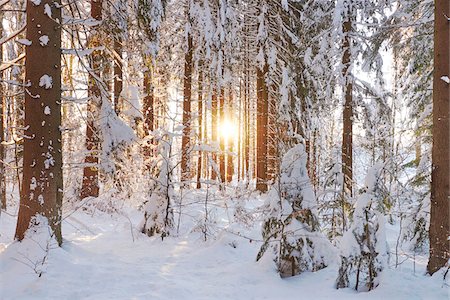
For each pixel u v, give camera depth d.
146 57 10.16
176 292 5.91
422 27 10.12
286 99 12.84
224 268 7.20
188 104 17.11
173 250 8.27
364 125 12.27
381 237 6.37
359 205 6.50
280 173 7.41
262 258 7.19
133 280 6.35
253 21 17.95
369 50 11.27
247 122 26.02
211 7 15.98
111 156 8.96
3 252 6.92
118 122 8.93
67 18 8.02
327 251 7.22
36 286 5.84
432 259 6.71
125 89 10.89
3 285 5.95
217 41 15.20
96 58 9.36
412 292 5.86
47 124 7.40
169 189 9.50
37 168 7.29
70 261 6.85
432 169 6.86
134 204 12.16
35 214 7.18
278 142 9.46
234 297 5.96
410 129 10.26
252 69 22.61
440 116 6.73
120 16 8.95
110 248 8.29
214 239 8.79
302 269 6.95
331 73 11.59
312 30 12.41
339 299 5.82
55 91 7.55
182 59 19.50
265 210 7.63
